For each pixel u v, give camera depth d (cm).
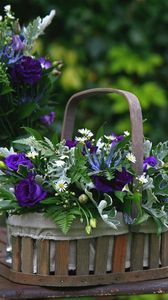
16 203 137
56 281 137
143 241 143
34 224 137
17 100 180
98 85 299
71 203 136
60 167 137
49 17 185
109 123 301
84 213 135
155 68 304
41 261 138
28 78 175
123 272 141
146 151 149
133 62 296
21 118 178
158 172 144
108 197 136
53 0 293
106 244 139
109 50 297
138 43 297
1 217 199
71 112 163
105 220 134
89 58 298
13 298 135
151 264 144
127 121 296
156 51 303
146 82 303
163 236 146
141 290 139
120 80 298
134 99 143
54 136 143
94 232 137
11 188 139
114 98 297
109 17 297
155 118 304
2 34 177
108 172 136
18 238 141
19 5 288
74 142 146
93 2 297
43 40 293
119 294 138
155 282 143
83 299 239
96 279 138
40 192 136
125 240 141
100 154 139
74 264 138
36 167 139
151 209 141
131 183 139
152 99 298
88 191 135
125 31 299
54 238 136
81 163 136
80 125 299
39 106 184
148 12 299
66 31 296
